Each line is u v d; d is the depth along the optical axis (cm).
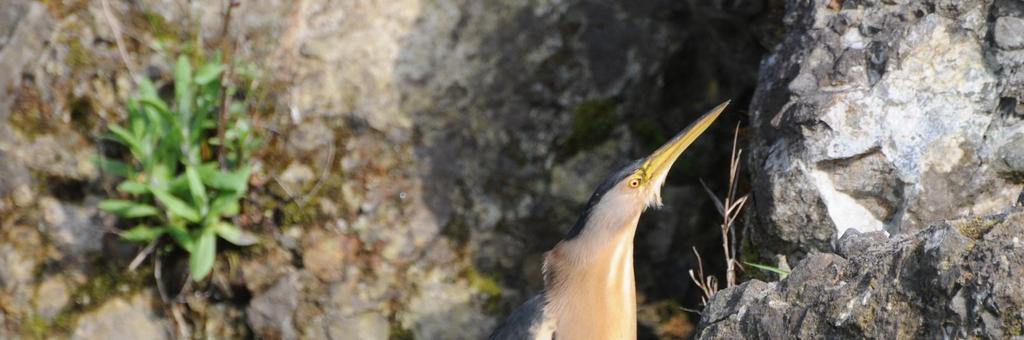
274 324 180
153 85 180
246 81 179
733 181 166
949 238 146
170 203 176
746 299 152
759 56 177
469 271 181
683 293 182
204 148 179
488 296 181
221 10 179
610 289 166
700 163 182
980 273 144
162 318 181
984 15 158
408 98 180
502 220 181
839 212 159
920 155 158
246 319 181
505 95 181
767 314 150
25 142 179
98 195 180
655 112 182
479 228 181
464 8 181
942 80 158
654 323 181
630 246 167
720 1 176
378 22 181
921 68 159
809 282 150
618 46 181
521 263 182
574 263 166
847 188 159
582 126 181
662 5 181
